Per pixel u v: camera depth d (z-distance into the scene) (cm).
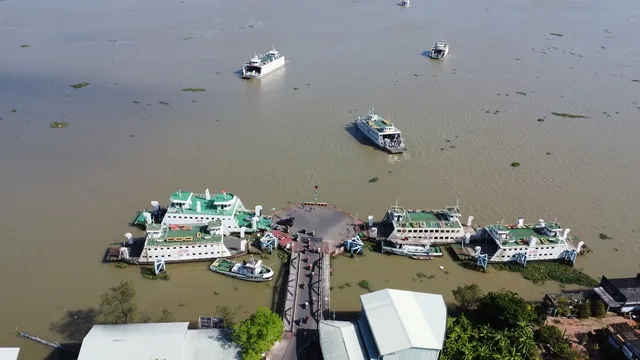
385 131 14388
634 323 8288
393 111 16712
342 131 15362
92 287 9038
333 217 11112
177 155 13712
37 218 10944
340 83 19425
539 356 7362
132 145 14250
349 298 8919
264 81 19625
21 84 18675
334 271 9619
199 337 7369
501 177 12750
